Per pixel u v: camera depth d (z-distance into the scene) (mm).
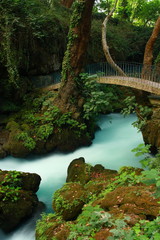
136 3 25172
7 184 6098
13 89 11516
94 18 22641
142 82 9344
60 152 9492
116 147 9938
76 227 3812
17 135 9023
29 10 12281
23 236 5258
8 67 10633
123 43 20859
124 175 5270
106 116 14508
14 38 11023
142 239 2625
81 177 6449
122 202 4195
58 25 13875
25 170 8391
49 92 11961
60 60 14805
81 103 10109
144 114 8977
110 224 3447
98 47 18156
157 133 7992
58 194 5496
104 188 5297
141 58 21969
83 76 10055
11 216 5344
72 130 9570
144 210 3762
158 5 24672
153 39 11594
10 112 11195
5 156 9062
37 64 13102
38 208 6031
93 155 9242
